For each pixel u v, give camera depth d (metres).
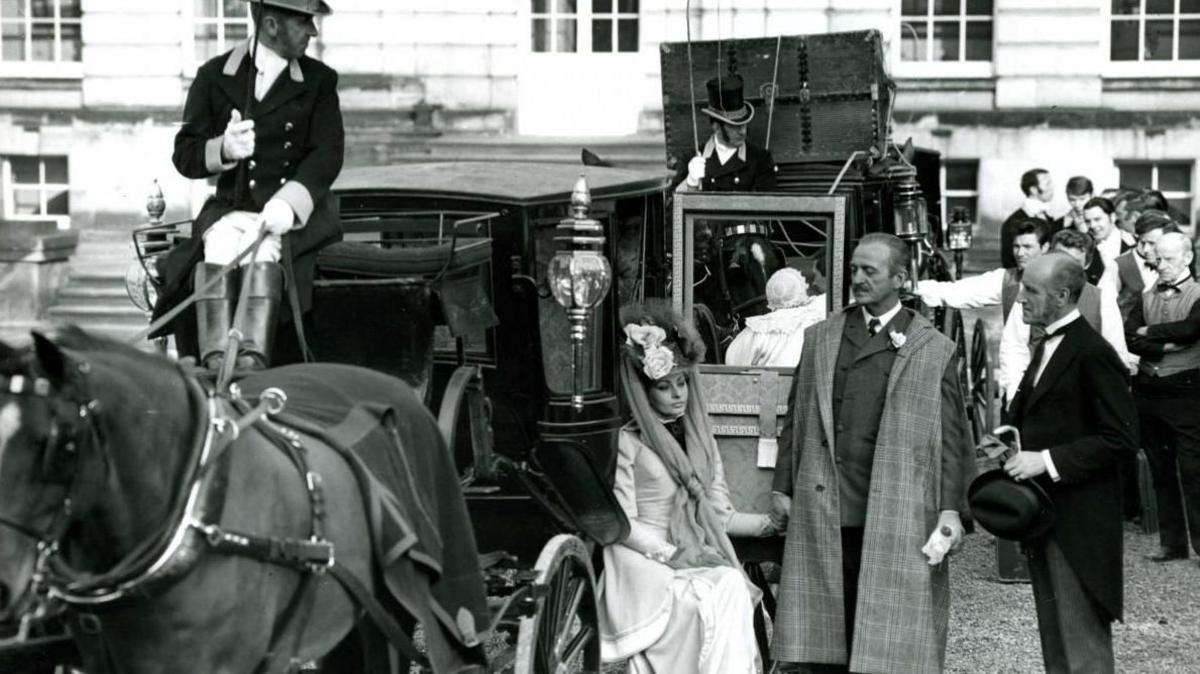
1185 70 26.17
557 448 8.14
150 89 26.81
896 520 8.79
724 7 26.16
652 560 8.80
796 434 9.23
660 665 8.73
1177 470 14.04
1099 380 8.85
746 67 15.59
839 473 9.00
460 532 6.96
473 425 7.93
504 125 26.50
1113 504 8.88
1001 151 26.16
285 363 7.89
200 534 5.61
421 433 6.91
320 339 7.80
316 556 5.94
